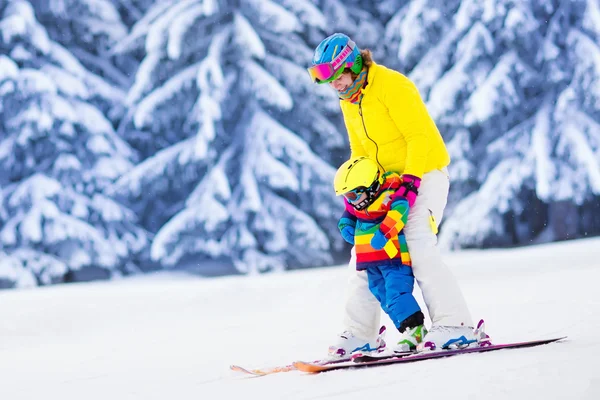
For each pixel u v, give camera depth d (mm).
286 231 34938
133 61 39344
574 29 33594
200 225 34812
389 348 9297
